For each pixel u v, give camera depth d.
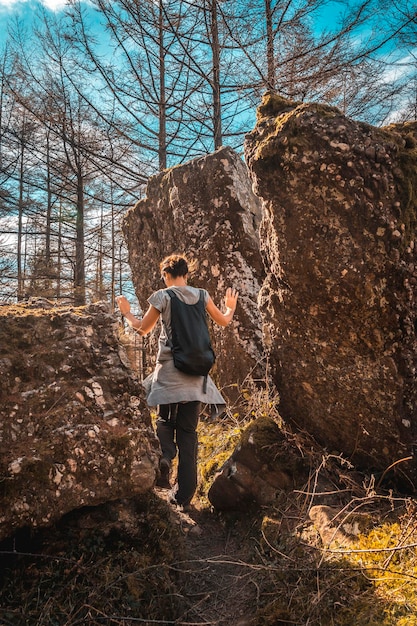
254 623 2.44
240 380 5.00
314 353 3.31
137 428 2.63
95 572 2.40
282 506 3.22
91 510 2.56
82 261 13.59
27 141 11.89
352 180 2.98
